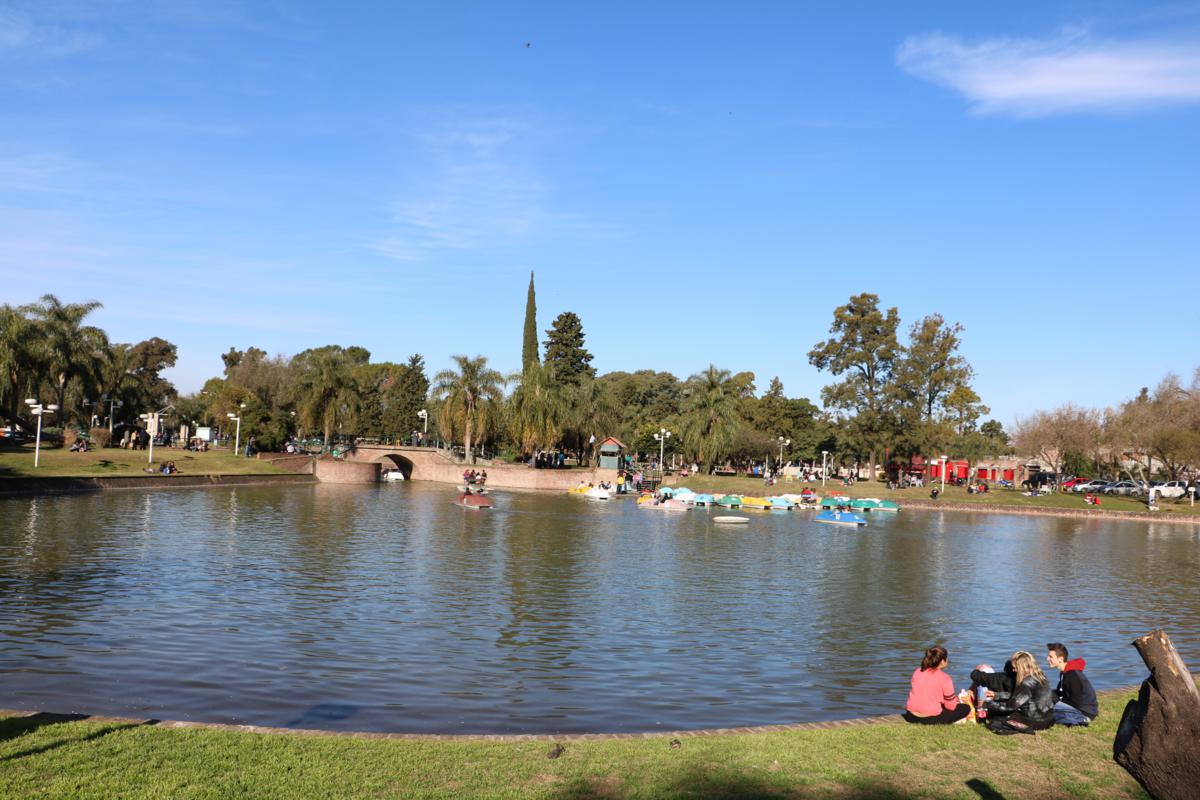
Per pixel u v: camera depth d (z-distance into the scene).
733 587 29.70
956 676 18.47
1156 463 121.44
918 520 70.81
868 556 41.56
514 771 9.59
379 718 13.75
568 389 102.75
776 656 19.55
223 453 88.88
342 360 98.25
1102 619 26.03
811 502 81.06
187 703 14.04
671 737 11.29
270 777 9.05
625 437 116.88
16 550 30.39
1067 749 11.05
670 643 20.39
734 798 8.91
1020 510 83.56
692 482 93.44
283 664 16.81
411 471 98.31
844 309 112.62
